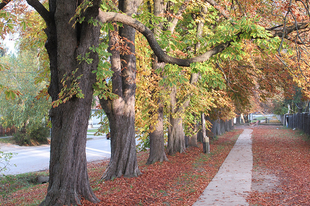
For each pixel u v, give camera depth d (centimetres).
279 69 1628
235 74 1684
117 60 1016
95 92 716
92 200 706
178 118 1764
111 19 702
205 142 1798
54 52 669
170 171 1206
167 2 1598
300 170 1146
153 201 773
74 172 672
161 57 716
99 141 3506
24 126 2936
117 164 1059
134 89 1092
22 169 1584
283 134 3231
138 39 1266
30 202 803
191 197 805
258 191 845
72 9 632
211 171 1213
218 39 732
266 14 1159
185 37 1480
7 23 639
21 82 2689
